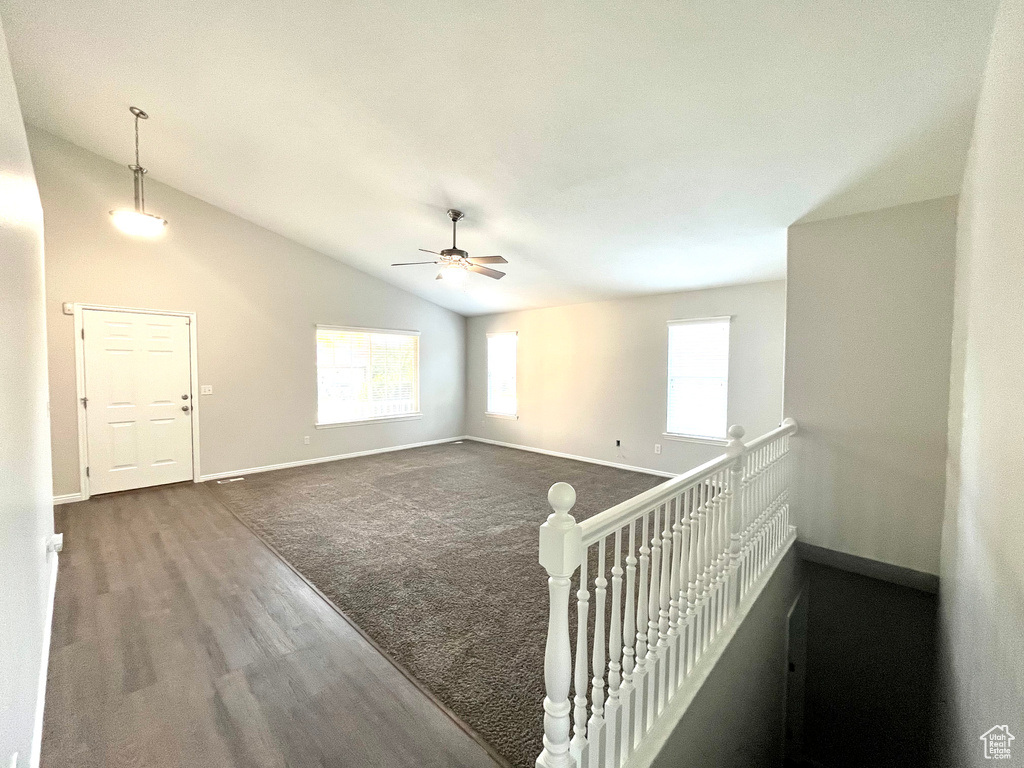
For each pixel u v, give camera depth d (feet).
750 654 8.11
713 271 15.33
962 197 8.57
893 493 10.02
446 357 25.91
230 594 8.93
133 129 12.47
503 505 14.66
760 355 15.98
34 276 8.15
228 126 11.46
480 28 7.13
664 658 5.43
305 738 5.49
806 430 11.10
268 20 7.82
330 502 14.87
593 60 7.32
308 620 8.05
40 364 8.71
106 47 9.14
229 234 17.47
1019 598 4.06
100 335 14.78
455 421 26.61
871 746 10.88
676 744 5.37
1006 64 4.97
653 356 18.85
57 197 13.84
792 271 11.35
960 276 8.52
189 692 6.24
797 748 11.70
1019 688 3.96
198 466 17.02
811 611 11.76
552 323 22.58
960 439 7.94
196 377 16.84
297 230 18.03
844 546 10.69
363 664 6.88
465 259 13.15
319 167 12.69
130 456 15.55
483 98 8.68
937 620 9.58
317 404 20.38
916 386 9.70
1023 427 4.07
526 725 5.72
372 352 22.44
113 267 14.90
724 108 7.84
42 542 7.24
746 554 8.21
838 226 10.65
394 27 7.44
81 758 5.17
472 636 7.61
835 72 6.77
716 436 17.22
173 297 16.19
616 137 9.11
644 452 19.22
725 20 6.25
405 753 5.30
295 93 9.64
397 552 11.02
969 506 6.80
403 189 12.95
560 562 3.84
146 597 8.78
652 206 11.53
